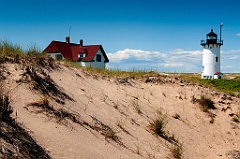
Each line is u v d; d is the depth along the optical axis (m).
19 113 6.62
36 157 5.39
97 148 6.85
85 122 7.89
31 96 7.68
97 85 11.74
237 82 33.00
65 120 7.30
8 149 5.12
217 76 51.44
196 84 15.17
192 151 9.34
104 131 7.97
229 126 12.15
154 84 14.01
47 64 10.70
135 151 7.73
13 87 7.70
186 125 11.23
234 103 13.88
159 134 9.53
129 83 13.30
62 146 6.14
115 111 9.92
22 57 9.79
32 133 6.04
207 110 12.77
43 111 7.19
